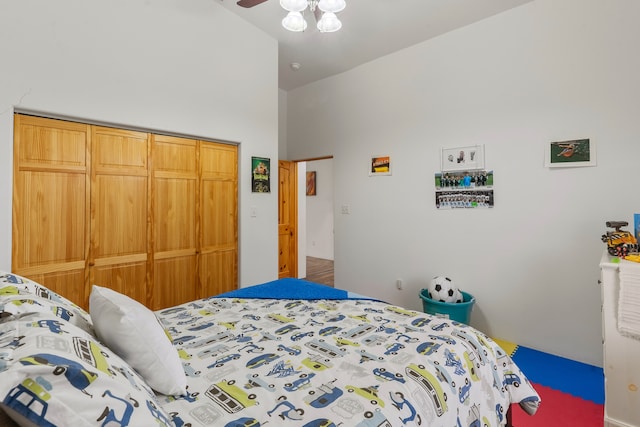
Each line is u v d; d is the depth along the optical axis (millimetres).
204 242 3049
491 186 3014
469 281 3180
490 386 1378
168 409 978
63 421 619
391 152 3754
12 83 1965
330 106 4402
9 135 1968
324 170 7500
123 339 1002
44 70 2078
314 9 2180
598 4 2465
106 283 2439
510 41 2881
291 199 5141
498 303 3002
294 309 1922
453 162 3252
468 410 1226
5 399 587
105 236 2430
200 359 1303
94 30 2285
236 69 3195
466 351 1400
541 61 2723
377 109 3883
